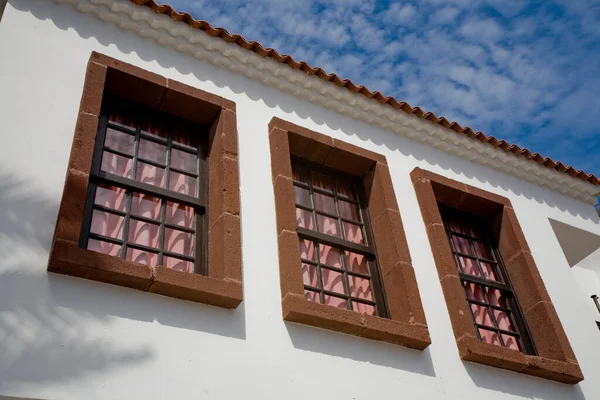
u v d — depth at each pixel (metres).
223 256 5.05
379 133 7.47
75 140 4.87
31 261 4.24
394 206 6.58
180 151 5.96
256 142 6.25
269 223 5.66
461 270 6.99
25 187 4.55
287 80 6.97
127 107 5.85
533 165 8.37
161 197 5.43
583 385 6.44
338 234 6.45
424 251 6.56
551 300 7.06
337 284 6.01
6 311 3.94
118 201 5.22
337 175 6.96
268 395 4.54
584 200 8.93
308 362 4.91
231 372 4.50
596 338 6.99
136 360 4.18
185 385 4.25
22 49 5.35
